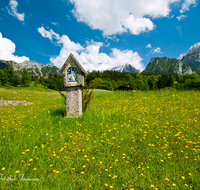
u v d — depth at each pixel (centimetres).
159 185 266
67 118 692
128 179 283
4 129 516
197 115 766
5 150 369
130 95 1752
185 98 1296
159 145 432
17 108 1154
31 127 566
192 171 311
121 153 386
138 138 482
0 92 2619
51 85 11794
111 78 15688
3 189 242
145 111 880
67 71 746
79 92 753
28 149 355
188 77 11356
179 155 382
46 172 301
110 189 256
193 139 472
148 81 12694
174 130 560
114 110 851
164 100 1286
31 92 3166
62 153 376
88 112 804
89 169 313
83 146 416
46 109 983
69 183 267
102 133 523
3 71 9625
